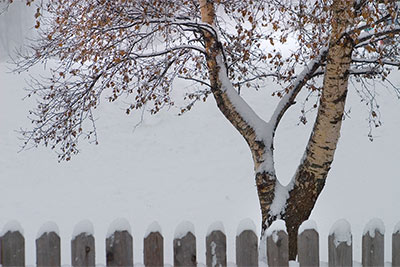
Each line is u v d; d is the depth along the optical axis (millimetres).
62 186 12938
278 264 3857
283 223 3896
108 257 3824
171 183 12859
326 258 8602
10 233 3773
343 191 11797
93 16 6605
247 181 12727
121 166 13836
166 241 9883
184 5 7832
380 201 11180
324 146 5949
